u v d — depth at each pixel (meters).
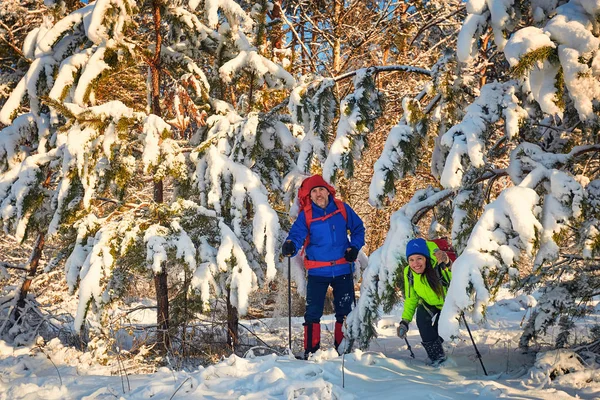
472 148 3.34
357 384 3.14
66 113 4.51
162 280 5.15
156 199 5.26
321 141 4.89
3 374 3.96
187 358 4.95
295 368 3.33
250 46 5.62
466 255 3.05
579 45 2.95
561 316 3.72
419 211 4.43
